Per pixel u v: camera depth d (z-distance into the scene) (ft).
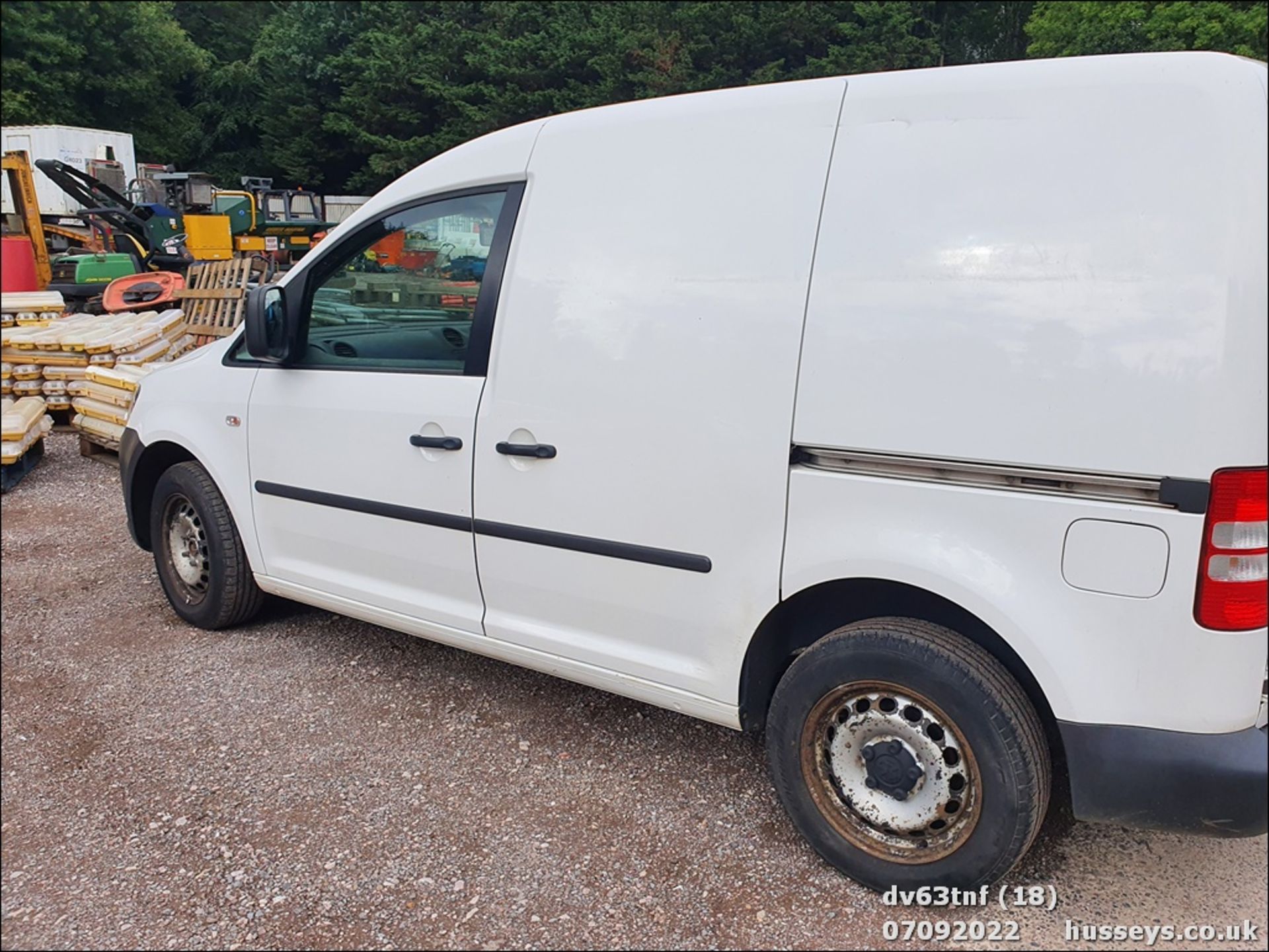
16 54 79.00
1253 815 6.40
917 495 7.21
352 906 7.74
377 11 99.40
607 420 8.76
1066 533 6.66
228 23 116.88
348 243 10.99
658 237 8.56
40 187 58.90
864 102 7.68
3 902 7.82
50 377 25.32
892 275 7.30
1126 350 6.40
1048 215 6.73
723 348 8.09
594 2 88.28
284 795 9.32
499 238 9.67
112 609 14.26
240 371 12.25
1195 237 6.25
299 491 11.51
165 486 13.26
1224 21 62.49
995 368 6.84
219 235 48.24
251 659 12.49
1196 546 6.25
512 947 7.28
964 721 7.13
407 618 10.82
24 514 19.30
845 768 7.92
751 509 8.02
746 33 80.02
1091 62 6.88
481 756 10.04
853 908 7.70
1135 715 6.59
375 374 10.69
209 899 7.84
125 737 10.45
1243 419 6.11
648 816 8.96
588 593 9.16
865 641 7.56
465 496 9.86
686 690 8.75
